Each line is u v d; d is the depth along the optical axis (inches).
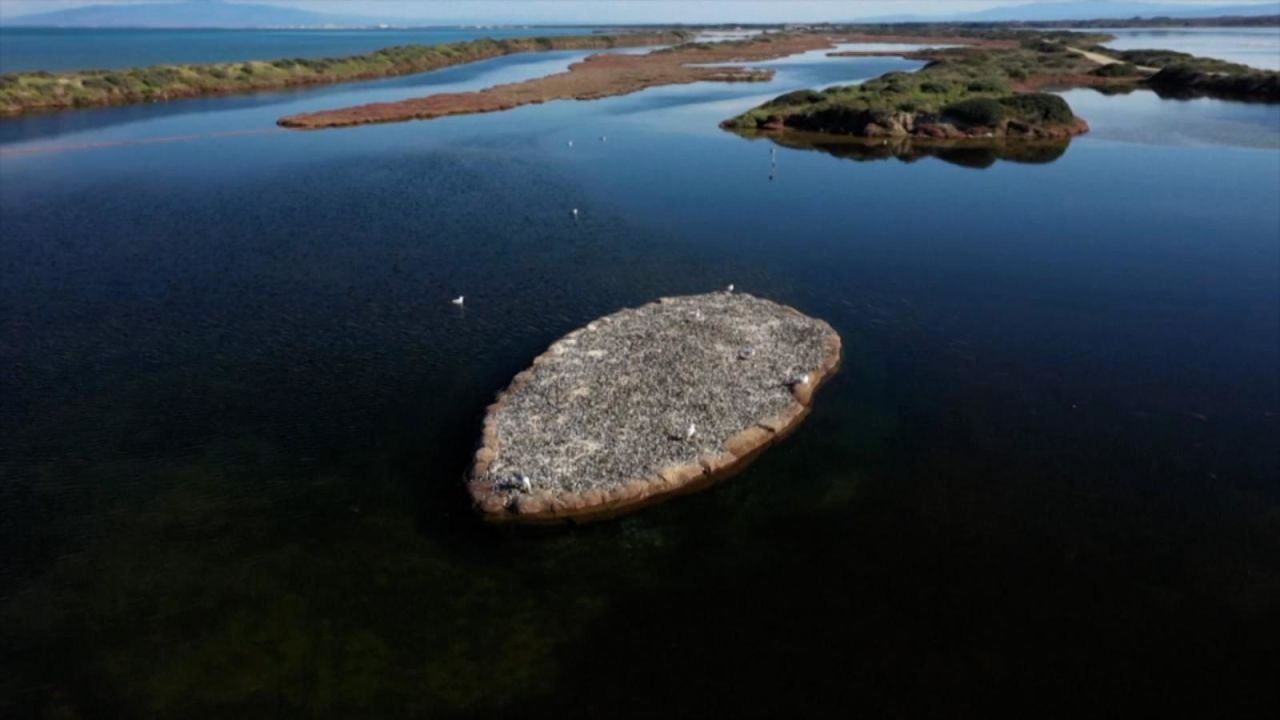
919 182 2598.4
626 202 2329.0
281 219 2155.5
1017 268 1831.9
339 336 1492.4
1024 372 1373.0
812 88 4840.1
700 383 1268.5
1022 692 776.3
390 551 959.0
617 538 982.4
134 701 771.4
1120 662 809.5
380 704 765.3
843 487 1074.1
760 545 970.1
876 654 817.5
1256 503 1040.2
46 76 4195.4
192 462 1125.1
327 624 855.7
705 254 1919.3
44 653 824.3
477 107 3986.2
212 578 919.0
